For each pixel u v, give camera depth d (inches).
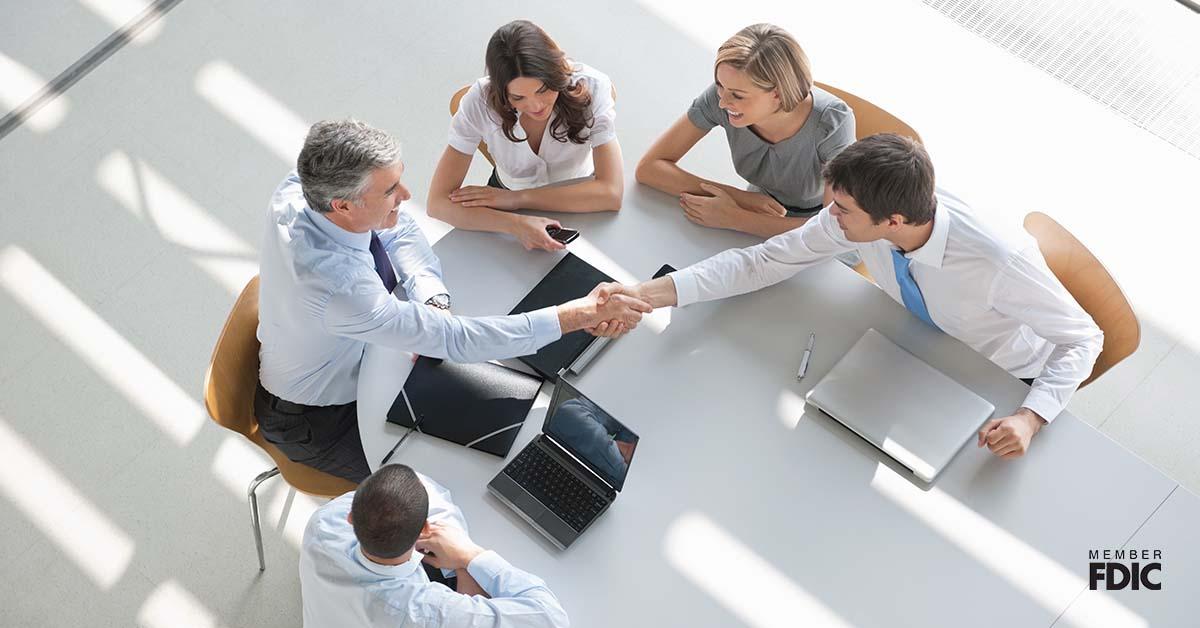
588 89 101.7
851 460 83.0
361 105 147.6
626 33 153.4
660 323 90.8
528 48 92.6
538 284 93.7
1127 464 81.8
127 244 136.9
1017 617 75.9
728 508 80.7
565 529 79.7
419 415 86.0
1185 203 136.2
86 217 139.2
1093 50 149.6
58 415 124.4
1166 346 125.9
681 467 82.8
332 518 75.8
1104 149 140.9
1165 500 80.1
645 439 84.4
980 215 85.1
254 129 146.0
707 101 102.0
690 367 88.1
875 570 77.8
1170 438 120.0
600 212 99.4
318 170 80.0
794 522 80.0
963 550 78.6
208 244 136.7
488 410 86.0
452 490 82.6
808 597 76.9
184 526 117.1
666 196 100.7
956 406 84.0
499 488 81.7
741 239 96.8
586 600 76.9
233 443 122.3
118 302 132.4
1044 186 137.6
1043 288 84.1
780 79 92.4
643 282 92.4
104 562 114.9
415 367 89.1
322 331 90.3
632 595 77.1
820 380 86.3
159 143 145.3
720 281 90.6
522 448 84.0
